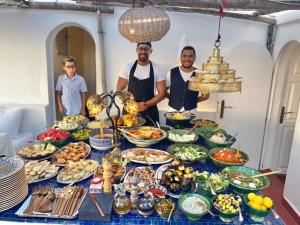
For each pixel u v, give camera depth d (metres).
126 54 3.55
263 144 3.82
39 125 3.71
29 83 3.70
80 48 5.22
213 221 1.25
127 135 2.10
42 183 1.52
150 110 2.97
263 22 3.40
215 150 1.91
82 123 2.54
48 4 3.28
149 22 1.66
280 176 3.75
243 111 3.62
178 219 1.26
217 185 1.44
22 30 3.51
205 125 2.53
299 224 2.70
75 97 3.63
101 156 1.89
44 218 1.24
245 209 1.34
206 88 1.57
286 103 3.67
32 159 1.75
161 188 1.46
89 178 1.59
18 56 3.60
